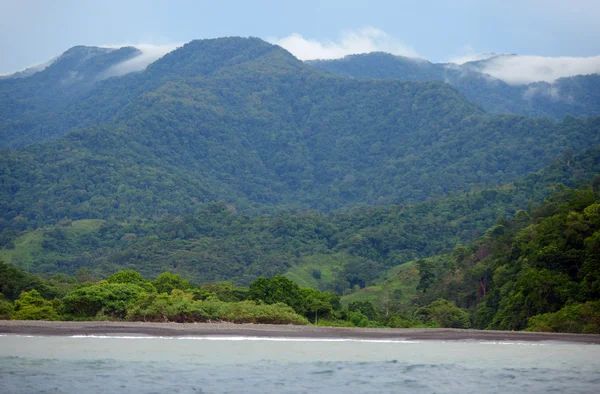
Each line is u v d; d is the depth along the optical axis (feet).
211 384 121.60
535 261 283.18
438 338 195.83
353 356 154.61
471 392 118.42
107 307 236.22
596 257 257.14
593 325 216.54
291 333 198.08
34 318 234.38
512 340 191.93
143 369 132.98
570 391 119.34
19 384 119.34
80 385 119.24
